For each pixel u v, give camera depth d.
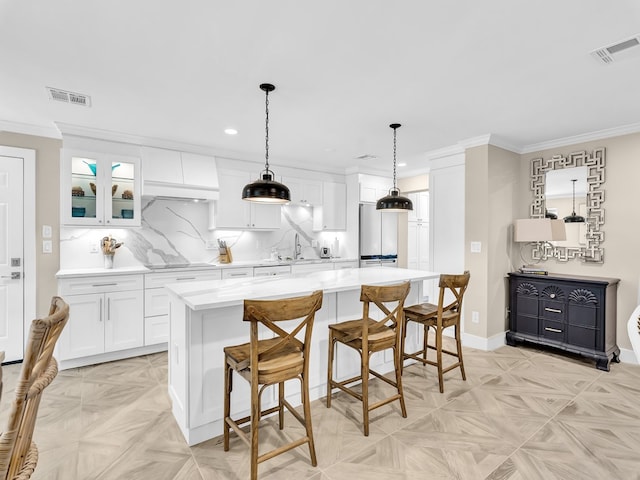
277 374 1.78
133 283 3.51
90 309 3.29
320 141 3.92
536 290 3.71
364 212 5.43
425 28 1.81
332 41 1.93
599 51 2.03
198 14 1.69
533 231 3.72
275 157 4.70
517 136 3.72
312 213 5.57
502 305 3.96
